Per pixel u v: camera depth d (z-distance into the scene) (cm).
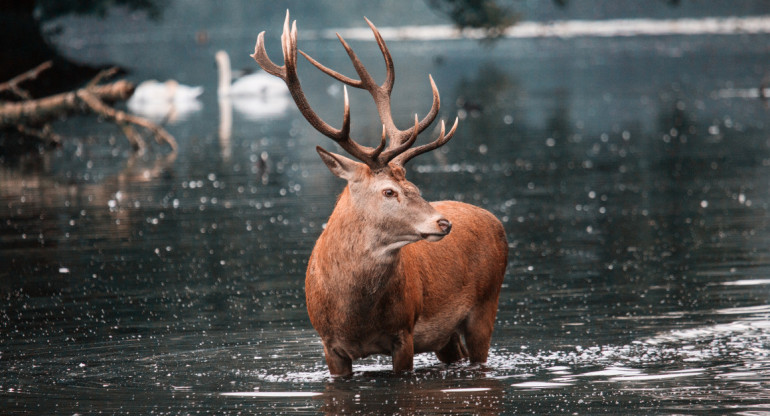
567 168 5444
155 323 2481
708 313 2458
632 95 10600
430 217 1814
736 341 2202
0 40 11669
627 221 3822
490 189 4728
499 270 2186
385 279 1864
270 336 2350
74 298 2761
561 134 7256
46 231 3834
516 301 2658
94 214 4222
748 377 1927
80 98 6719
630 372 1991
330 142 7075
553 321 2441
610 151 6162
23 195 4847
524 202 4331
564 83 12750
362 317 1884
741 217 3809
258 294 2780
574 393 1855
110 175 5578
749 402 1770
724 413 1714
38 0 14750
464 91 11825
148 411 1795
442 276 2050
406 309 1919
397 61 18700
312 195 4659
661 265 3036
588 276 2928
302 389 1917
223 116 9788
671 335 2272
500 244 2205
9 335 2383
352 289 1870
